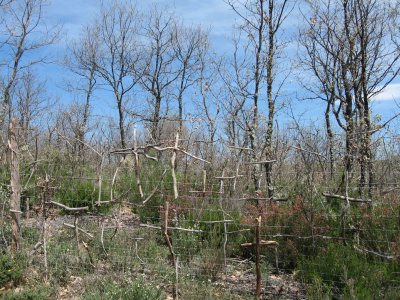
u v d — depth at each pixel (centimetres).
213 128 977
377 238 648
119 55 3197
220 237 728
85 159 921
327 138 817
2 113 1280
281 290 619
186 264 683
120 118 3181
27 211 806
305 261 656
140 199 866
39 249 703
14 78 2400
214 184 805
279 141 1034
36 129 937
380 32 1230
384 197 684
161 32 3192
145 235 766
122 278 629
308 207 715
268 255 713
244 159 836
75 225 686
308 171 749
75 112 2292
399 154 770
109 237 738
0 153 830
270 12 1274
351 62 1143
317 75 1464
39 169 883
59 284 632
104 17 3347
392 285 590
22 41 2459
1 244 699
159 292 579
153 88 3164
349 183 739
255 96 1359
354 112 1198
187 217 782
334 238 658
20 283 622
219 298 592
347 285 577
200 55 3067
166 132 1412
